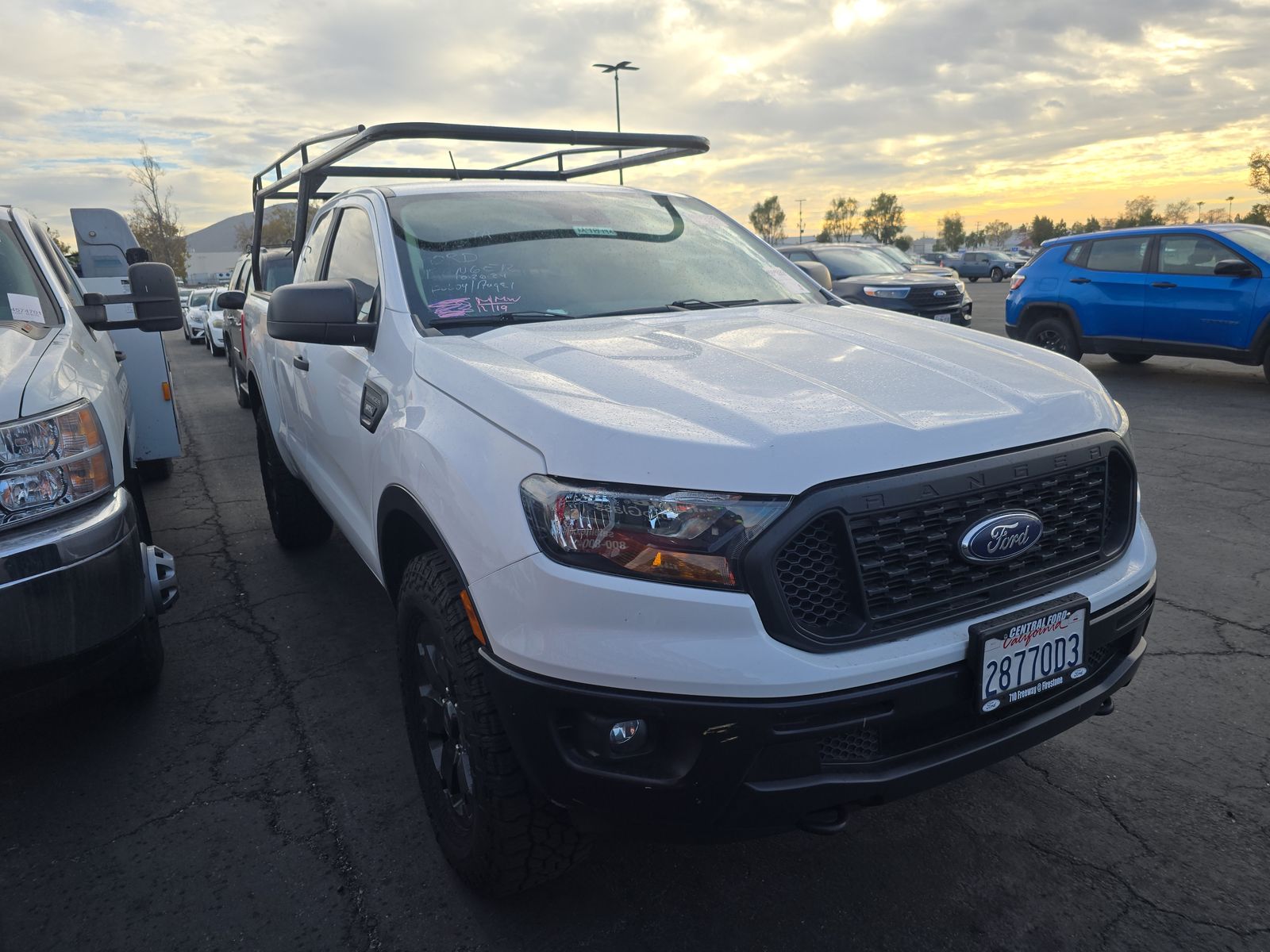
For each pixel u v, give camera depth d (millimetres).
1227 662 3449
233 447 8422
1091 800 2652
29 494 2570
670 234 3457
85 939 2227
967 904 2268
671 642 1748
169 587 3180
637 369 2188
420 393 2459
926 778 1890
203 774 2928
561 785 1891
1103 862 2398
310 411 3625
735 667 1723
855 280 12977
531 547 1867
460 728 2133
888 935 2178
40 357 2928
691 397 1991
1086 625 2045
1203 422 7797
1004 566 1981
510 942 2193
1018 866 2396
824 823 1879
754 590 1738
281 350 4211
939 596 1906
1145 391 9469
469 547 2023
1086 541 2137
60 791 2850
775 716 1734
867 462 1817
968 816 2604
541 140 3455
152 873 2459
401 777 2887
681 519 1755
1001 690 1922
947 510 1885
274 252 7480
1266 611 3881
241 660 3738
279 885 2406
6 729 3225
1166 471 6191
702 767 1770
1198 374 10562
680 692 1741
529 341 2500
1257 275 9031
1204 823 2535
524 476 1926
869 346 2432
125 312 4242
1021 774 2793
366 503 2885
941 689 1852
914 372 2203
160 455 6797
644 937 2199
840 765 1837
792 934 2193
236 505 6191
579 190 3613
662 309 2980
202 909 2322
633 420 1887
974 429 1953
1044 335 11031
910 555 1846
